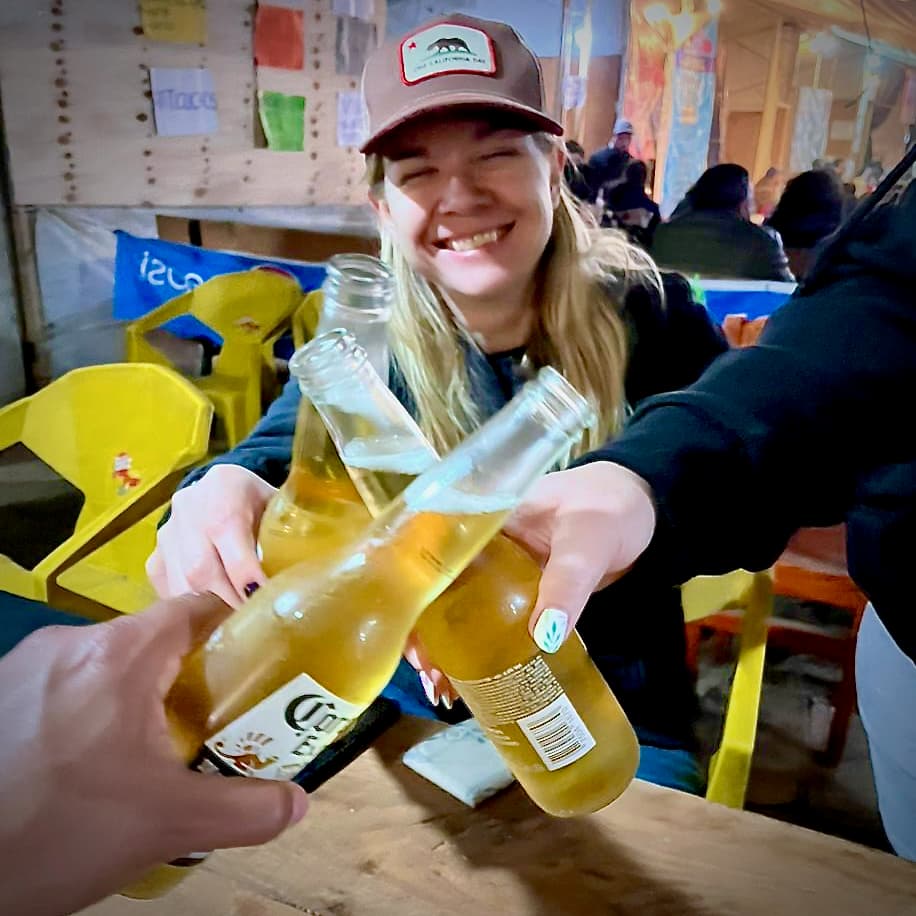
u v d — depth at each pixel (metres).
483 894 0.54
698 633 1.56
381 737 0.69
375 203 1.06
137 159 2.19
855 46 2.08
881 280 0.77
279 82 2.41
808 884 0.55
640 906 0.53
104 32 2.04
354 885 0.55
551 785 0.46
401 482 0.44
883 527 0.80
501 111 0.86
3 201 2.02
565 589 0.44
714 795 0.85
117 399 1.51
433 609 0.44
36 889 0.32
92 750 0.34
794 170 2.18
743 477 0.64
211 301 2.07
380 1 2.61
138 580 1.33
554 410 0.41
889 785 1.11
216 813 0.35
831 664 1.85
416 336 1.02
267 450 0.81
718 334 1.21
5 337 2.11
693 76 2.19
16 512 1.89
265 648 0.38
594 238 1.12
